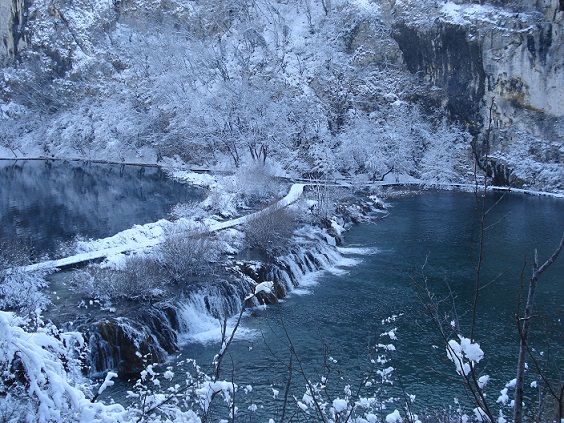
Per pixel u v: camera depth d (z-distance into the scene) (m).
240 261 26.73
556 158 55.06
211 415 12.90
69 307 20.75
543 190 53.31
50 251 28.97
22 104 83.31
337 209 39.88
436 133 62.22
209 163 63.06
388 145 60.53
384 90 65.38
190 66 70.44
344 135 61.25
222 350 5.43
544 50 54.91
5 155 76.88
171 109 68.19
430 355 18.84
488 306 23.22
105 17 82.44
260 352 19.41
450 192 53.66
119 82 77.56
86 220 37.41
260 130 58.38
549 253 30.69
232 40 73.50
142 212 40.22
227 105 60.88
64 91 81.06
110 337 18.80
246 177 45.41
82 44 82.31
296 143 62.06
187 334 21.55
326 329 21.34
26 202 44.19
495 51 57.22
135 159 70.12
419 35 62.56
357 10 68.38
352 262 30.39
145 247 27.80
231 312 23.42
